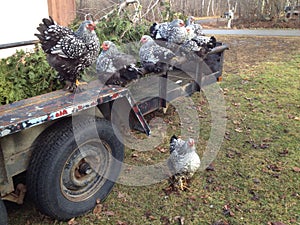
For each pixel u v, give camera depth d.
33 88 2.61
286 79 6.31
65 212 2.37
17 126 1.79
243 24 15.93
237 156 3.45
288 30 13.86
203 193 2.83
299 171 3.15
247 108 4.82
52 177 2.17
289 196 2.79
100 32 3.77
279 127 4.17
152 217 2.53
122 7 4.65
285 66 7.38
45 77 2.65
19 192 2.31
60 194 2.28
